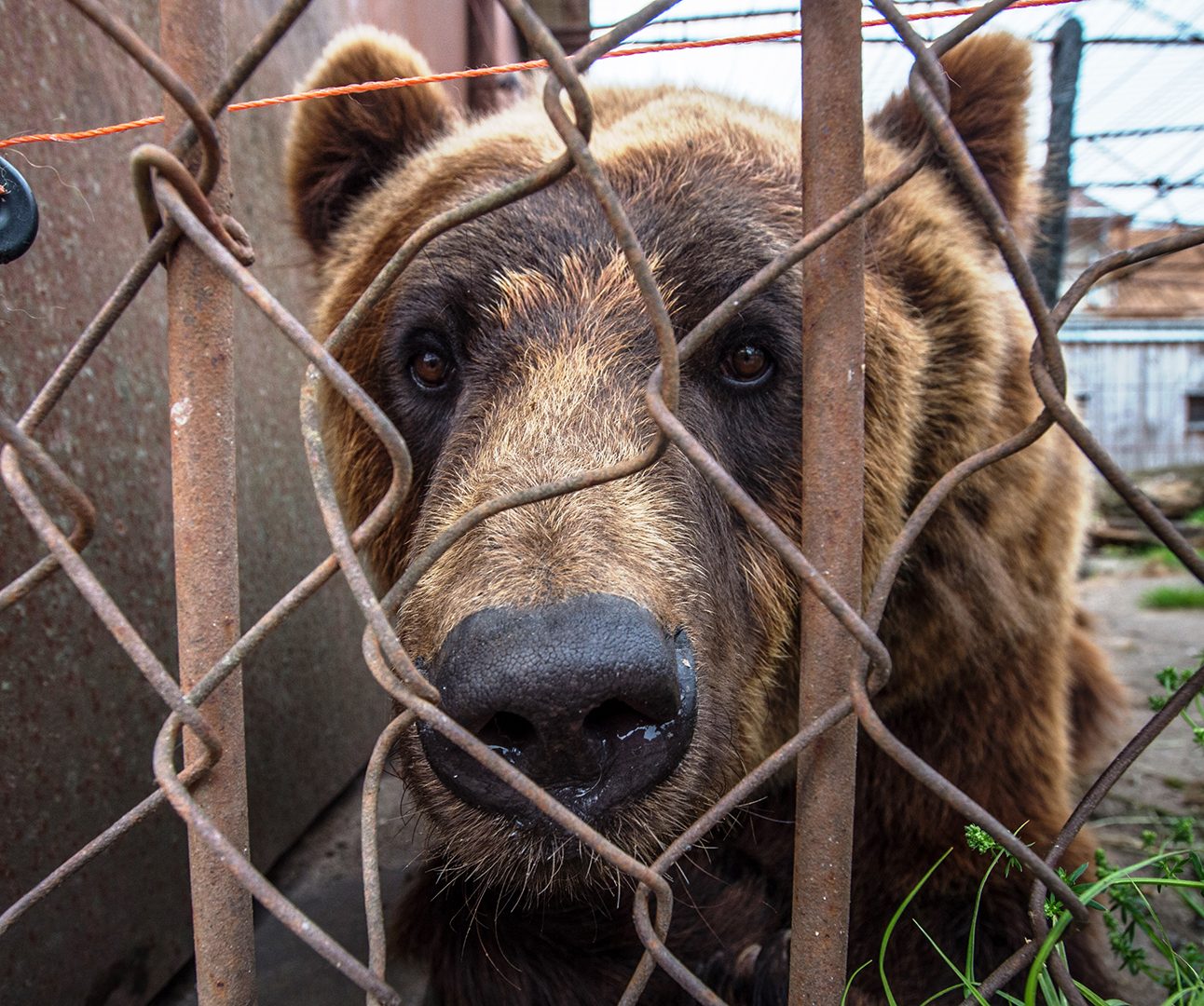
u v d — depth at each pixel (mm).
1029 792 375
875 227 355
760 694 352
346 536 156
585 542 236
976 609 370
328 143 427
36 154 300
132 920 338
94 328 169
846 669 177
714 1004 173
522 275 325
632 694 216
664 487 283
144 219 164
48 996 295
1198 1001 222
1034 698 382
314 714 490
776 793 395
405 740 282
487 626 220
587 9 973
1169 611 1235
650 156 356
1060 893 181
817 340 171
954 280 372
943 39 151
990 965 339
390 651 153
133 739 340
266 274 485
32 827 289
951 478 165
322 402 424
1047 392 158
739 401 334
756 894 374
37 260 299
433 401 351
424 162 416
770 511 342
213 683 164
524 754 226
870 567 352
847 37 162
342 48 419
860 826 367
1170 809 513
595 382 297
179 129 167
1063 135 770
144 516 352
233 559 177
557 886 267
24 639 288
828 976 187
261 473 450
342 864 452
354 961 159
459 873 303
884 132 415
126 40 144
